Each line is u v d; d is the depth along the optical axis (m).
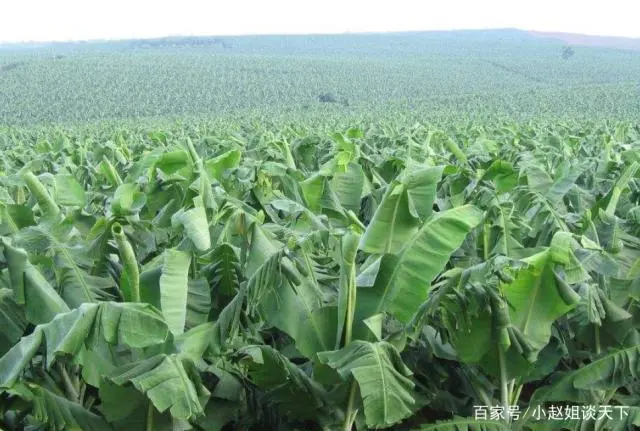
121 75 136.88
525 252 6.98
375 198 9.59
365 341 5.35
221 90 125.56
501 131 25.84
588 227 7.43
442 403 6.79
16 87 119.06
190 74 142.50
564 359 7.67
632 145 18.39
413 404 5.71
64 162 14.44
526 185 10.21
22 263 5.41
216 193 6.50
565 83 144.38
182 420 5.40
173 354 5.02
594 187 11.62
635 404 6.82
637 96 95.44
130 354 5.56
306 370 6.32
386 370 5.17
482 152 14.74
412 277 5.63
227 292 6.54
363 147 15.86
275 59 178.25
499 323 5.69
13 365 4.68
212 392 5.91
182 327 5.25
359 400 5.83
